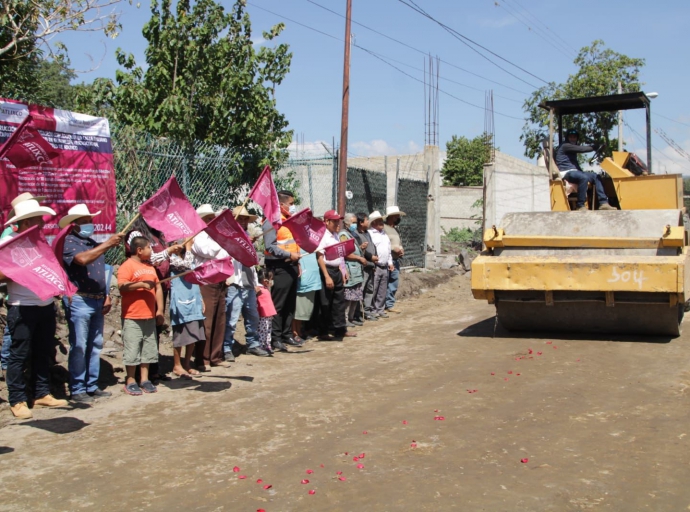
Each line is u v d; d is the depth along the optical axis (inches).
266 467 196.7
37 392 263.0
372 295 479.8
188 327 306.8
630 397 262.1
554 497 173.2
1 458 207.2
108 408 261.6
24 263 216.5
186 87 452.4
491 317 473.4
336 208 543.2
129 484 185.9
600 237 354.6
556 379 290.5
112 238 265.7
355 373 313.9
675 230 339.6
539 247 365.4
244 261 277.4
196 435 226.5
